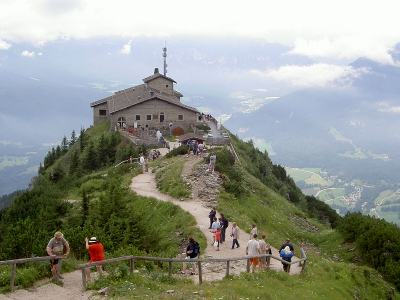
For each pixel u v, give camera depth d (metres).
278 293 21.91
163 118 93.25
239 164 64.62
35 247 24.84
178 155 63.03
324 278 28.77
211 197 43.78
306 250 42.12
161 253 28.41
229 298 19.23
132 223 31.62
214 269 25.72
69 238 25.92
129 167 61.44
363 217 43.81
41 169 101.12
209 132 87.00
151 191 48.19
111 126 91.94
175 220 38.25
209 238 33.12
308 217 59.84
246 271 24.47
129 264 22.95
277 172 90.81
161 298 18.09
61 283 18.77
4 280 18.11
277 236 40.16
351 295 28.53
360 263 38.59
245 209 43.91
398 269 35.72
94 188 55.47
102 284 18.75
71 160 76.81
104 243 27.84
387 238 38.41
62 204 47.66
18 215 45.28
